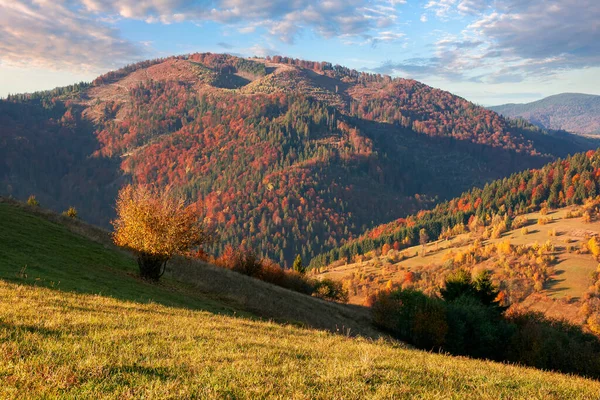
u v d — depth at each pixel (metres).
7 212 31.47
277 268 71.50
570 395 8.53
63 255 25.05
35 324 8.34
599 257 166.75
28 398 4.79
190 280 34.06
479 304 49.22
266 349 9.49
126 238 26.61
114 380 5.72
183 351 8.05
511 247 191.50
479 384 8.52
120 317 11.02
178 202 27.59
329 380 7.13
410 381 7.79
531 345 44.44
